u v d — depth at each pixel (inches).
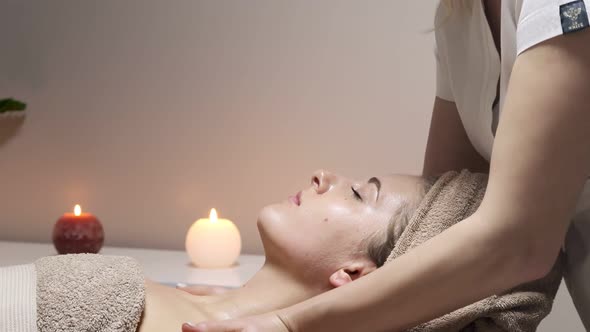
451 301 40.4
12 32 95.8
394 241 53.0
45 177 95.8
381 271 40.7
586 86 38.1
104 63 93.5
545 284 51.1
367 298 40.2
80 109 94.6
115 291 45.3
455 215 52.9
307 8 87.6
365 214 53.7
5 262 81.5
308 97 88.2
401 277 40.1
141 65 92.5
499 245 39.5
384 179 56.2
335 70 87.3
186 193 92.2
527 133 38.9
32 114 95.8
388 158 86.7
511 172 39.2
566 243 51.6
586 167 39.2
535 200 38.9
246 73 89.7
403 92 85.9
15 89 96.0
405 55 85.6
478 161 63.1
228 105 90.4
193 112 91.4
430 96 85.3
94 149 94.4
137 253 89.7
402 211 53.9
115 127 93.7
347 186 55.6
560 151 38.5
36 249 90.3
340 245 53.0
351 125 87.3
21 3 95.4
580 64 38.2
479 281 40.1
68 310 43.6
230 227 82.8
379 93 86.4
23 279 45.9
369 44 86.3
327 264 52.9
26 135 96.1
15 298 44.2
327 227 53.2
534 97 38.9
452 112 62.4
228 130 90.6
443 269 39.8
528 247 39.8
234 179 90.7
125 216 94.0
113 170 94.0
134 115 93.1
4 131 96.3
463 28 55.1
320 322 40.4
